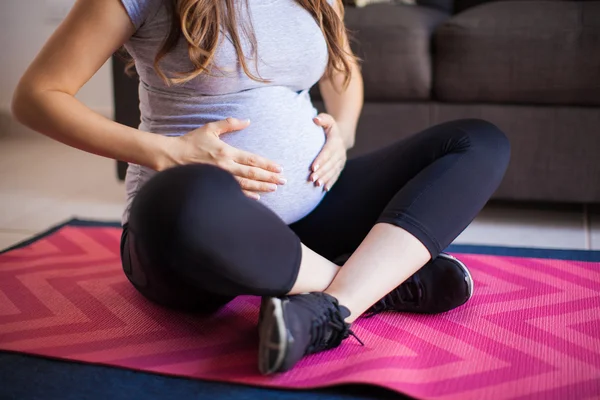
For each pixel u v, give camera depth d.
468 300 1.33
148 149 1.08
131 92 2.16
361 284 1.07
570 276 1.47
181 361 1.05
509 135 1.93
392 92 1.99
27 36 3.22
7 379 0.99
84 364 1.04
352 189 1.29
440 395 0.93
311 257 1.09
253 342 1.13
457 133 1.21
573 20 1.86
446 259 1.23
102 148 1.08
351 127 1.43
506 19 1.90
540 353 1.08
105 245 1.72
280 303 0.93
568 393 0.94
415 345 1.11
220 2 1.09
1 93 3.34
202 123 1.16
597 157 1.88
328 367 1.01
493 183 1.18
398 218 1.10
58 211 2.14
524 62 1.87
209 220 0.90
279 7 1.18
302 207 1.22
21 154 3.04
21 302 1.31
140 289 1.19
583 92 1.86
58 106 1.06
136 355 1.07
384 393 0.95
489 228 1.94
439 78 1.95
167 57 1.11
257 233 0.94
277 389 0.96
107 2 1.06
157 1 1.08
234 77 1.13
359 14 2.03
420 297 1.24
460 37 1.91
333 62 1.32
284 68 1.18
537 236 1.86
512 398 0.93
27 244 1.72
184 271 0.96
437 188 1.12
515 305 1.30
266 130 1.16
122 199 2.29
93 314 1.25
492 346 1.11
